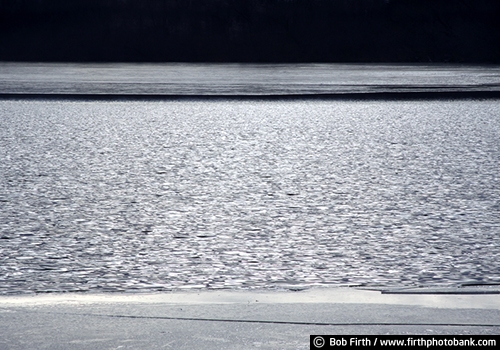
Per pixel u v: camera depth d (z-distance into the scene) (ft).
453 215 42.14
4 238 36.55
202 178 55.72
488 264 31.42
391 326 21.83
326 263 31.63
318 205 45.16
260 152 71.46
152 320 22.47
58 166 61.98
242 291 27.17
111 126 97.45
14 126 96.84
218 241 35.94
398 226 39.19
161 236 37.06
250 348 20.04
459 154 69.26
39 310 23.62
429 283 28.37
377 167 61.31
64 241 35.96
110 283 28.50
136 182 53.88
